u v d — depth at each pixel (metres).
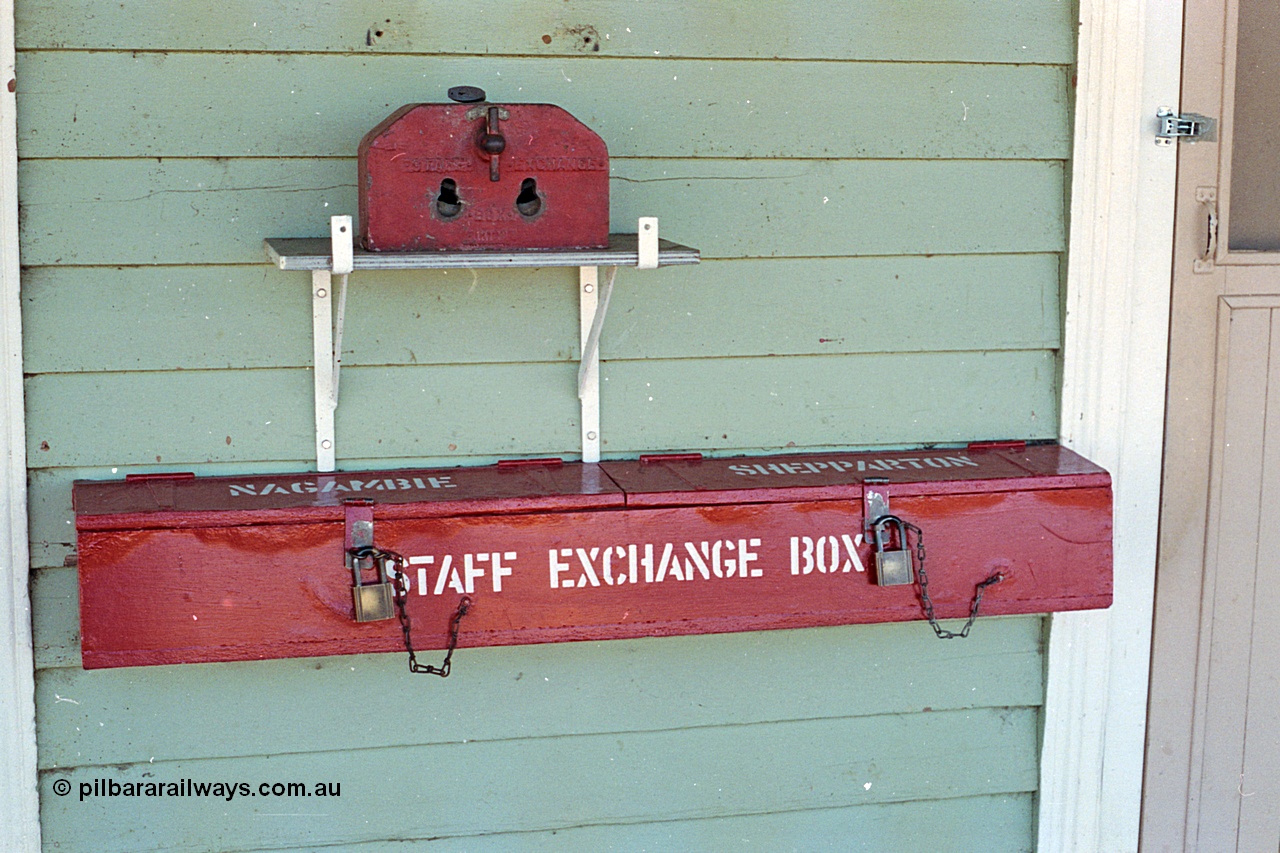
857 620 1.92
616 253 1.72
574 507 1.83
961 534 1.93
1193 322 2.18
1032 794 2.25
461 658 2.04
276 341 1.94
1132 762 2.26
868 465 2.03
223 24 1.87
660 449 2.07
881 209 2.08
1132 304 2.15
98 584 1.70
